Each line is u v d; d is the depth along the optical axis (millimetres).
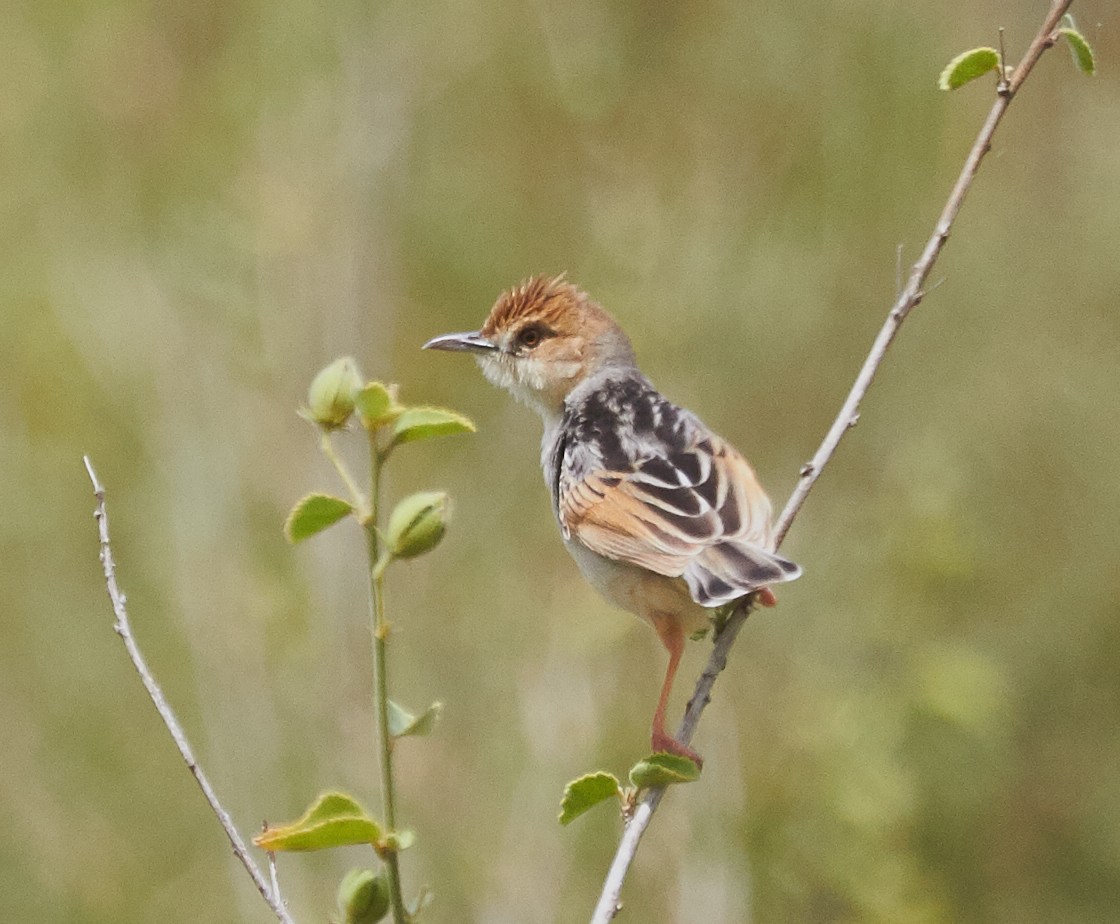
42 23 16375
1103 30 15977
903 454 14219
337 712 13375
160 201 16031
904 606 12609
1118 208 15836
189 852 14414
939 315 15664
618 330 9430
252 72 15664
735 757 11734
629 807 5965
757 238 15297
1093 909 13086
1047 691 13914
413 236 15578
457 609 14344
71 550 15656
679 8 15570
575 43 15391
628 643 12898
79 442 15781
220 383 14672
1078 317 15734
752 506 7512
